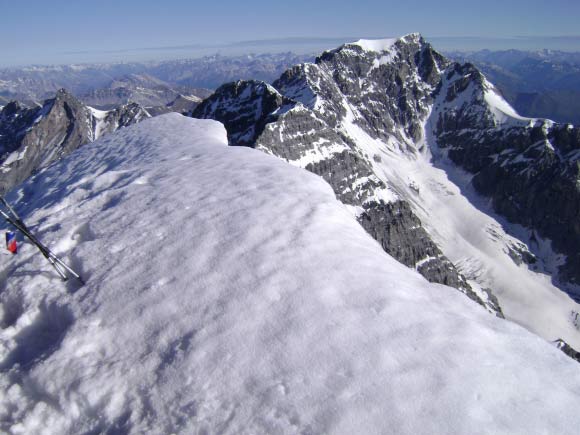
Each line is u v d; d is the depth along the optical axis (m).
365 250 9.88
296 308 7.79
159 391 6.64
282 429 5.83
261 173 14.27
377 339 7.08
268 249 9.46
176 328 7.65
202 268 9.04
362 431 5.68
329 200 12.24
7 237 9.30
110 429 6.35
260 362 6.80
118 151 21.86
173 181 14.16
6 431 6.52
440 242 194.12
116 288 8.85
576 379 6.72
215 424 6.03
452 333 7.31
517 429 5.72
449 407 5.95
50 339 8.34
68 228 11.72
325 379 6.43
